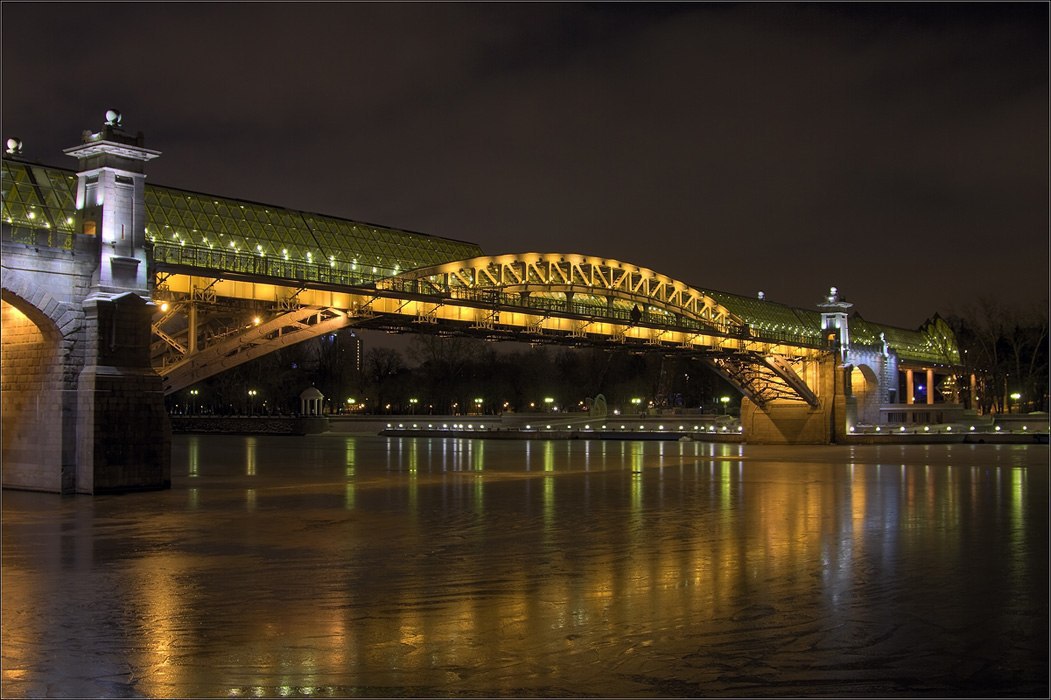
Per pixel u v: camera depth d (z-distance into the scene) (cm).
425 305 5703
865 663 1525
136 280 3962
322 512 3456
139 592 2000
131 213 3966
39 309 3703
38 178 4000
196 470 5750
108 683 1410
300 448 8844
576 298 7700
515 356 15288
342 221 5622
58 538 2745
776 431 10256
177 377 4681
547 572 2242
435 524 3130
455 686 1402
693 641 1633
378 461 6762
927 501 3950
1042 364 13300
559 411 14800
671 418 12000
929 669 1499
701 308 9000
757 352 8925
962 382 14775
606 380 15700
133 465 3931
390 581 2127
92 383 3775
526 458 7269
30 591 2008
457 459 7094
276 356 13638
